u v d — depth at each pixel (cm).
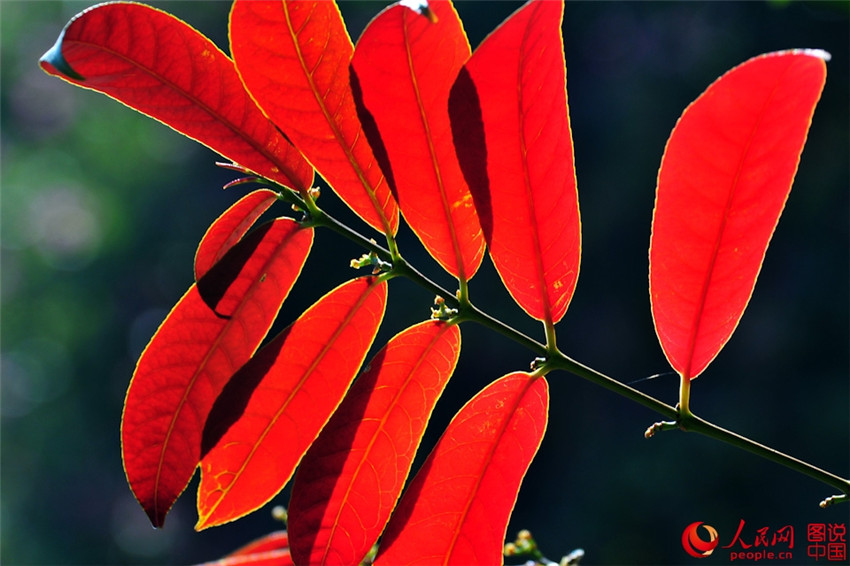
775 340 373
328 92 56
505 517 58
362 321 57
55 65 53
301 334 57
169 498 57
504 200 56
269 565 65
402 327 394
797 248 379
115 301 590
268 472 57
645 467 373
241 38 55
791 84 54
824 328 360
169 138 580
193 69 56
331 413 58
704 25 411
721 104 55
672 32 420
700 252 56
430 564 58
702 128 55
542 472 414
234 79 56
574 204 56
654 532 359
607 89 431
